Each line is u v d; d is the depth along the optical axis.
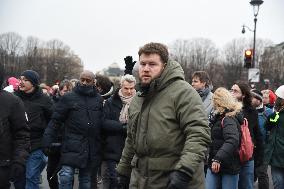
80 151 6.39
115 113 6.78
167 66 3.71
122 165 4.20
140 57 3.74
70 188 6.41
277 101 6.82
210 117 6.80
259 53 102.62
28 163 6.89
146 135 3.67
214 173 5.96
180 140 3.62
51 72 111.94
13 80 9.33
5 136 4.36
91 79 6.58
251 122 7.18
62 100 6.53
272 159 6.69
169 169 3.60
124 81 6.79
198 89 7.48
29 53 110.56
